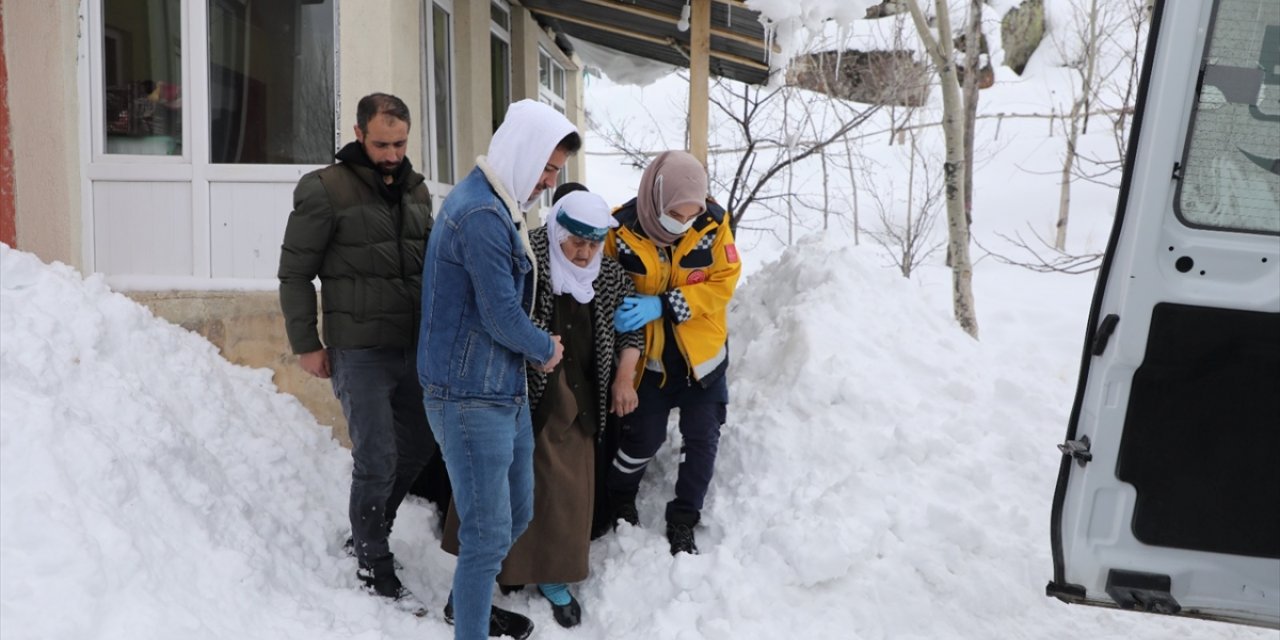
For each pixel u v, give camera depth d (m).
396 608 3.34
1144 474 2.75
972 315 7.71
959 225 7.67
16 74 4.18
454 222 2.74
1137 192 2.72
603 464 3.65
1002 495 3.89
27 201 4.25
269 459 3.73
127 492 2.96
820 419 4.04
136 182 4.36
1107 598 2.81
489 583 2.88
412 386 3.51
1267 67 2.66
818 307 4.63
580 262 3.24
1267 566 2.75
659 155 3.47
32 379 3.09
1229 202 2.67
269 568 3.20
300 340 3.23
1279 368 2.67
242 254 4.38
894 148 20.77
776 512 3.67
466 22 6.27
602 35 8.91
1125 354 2.71
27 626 2.43
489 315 2.72
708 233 3.55
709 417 3.63
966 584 3.44
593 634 3.35
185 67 4.32
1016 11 24.61
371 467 3.30
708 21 5.66
